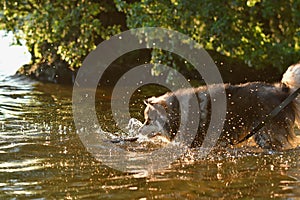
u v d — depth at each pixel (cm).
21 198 1686
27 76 4519
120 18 4622
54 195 1709
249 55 3744
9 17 4144
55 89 4003
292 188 1744
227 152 2280
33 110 3142
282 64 3891
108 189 1761
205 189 1755
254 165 2045
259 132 2359
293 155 2202
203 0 3509
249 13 3841
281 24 4034
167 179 1869
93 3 4116
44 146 2328
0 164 2055
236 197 1669
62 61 4472
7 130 2619
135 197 1683
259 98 2375
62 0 4081
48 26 4072
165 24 3503
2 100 3494
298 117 2372
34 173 1942
